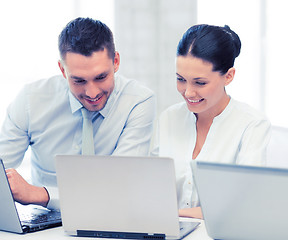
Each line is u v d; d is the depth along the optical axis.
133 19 4.61
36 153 2.19
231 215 1.31
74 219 1.46
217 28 1.72
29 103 2.09
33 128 2.11
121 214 1.41
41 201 1.74
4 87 4.31
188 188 1.97
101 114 2.05
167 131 2.08
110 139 2.10
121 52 4.60
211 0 4.46
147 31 4.64
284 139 2.16
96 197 1.41
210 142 1.93
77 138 2.12
